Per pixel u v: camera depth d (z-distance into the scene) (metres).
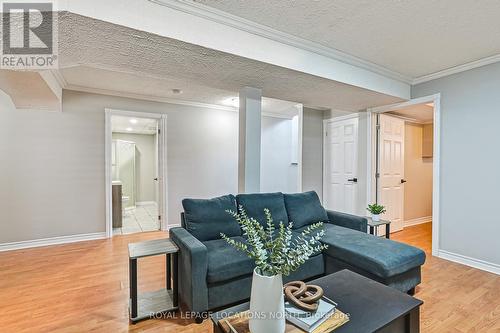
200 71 2.48
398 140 4.42
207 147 4.86
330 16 2.02
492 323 1.82
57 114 3.62
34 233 3.50
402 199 4.50
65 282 2.44
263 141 5.61
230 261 1.92
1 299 2.13
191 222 2.37
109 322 1.83
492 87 2.72
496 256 2.68
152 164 7.80
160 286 2.36
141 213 6.19
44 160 3.55
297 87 2.96
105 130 3.93
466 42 2.42
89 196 3.83
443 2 1.83
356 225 2.85
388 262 1.94
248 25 2.12
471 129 2.88
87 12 1.56
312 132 4.79
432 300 2.12
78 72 3.14
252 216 2.65
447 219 3.09
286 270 1.12
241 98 3.05
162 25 1.80
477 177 2.83
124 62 2.26
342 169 4.55
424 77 3.30
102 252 3.28
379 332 1.17
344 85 2.88
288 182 5.94
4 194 3.34
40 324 1.80
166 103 4.46
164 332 1.73
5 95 3.35
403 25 2.14
